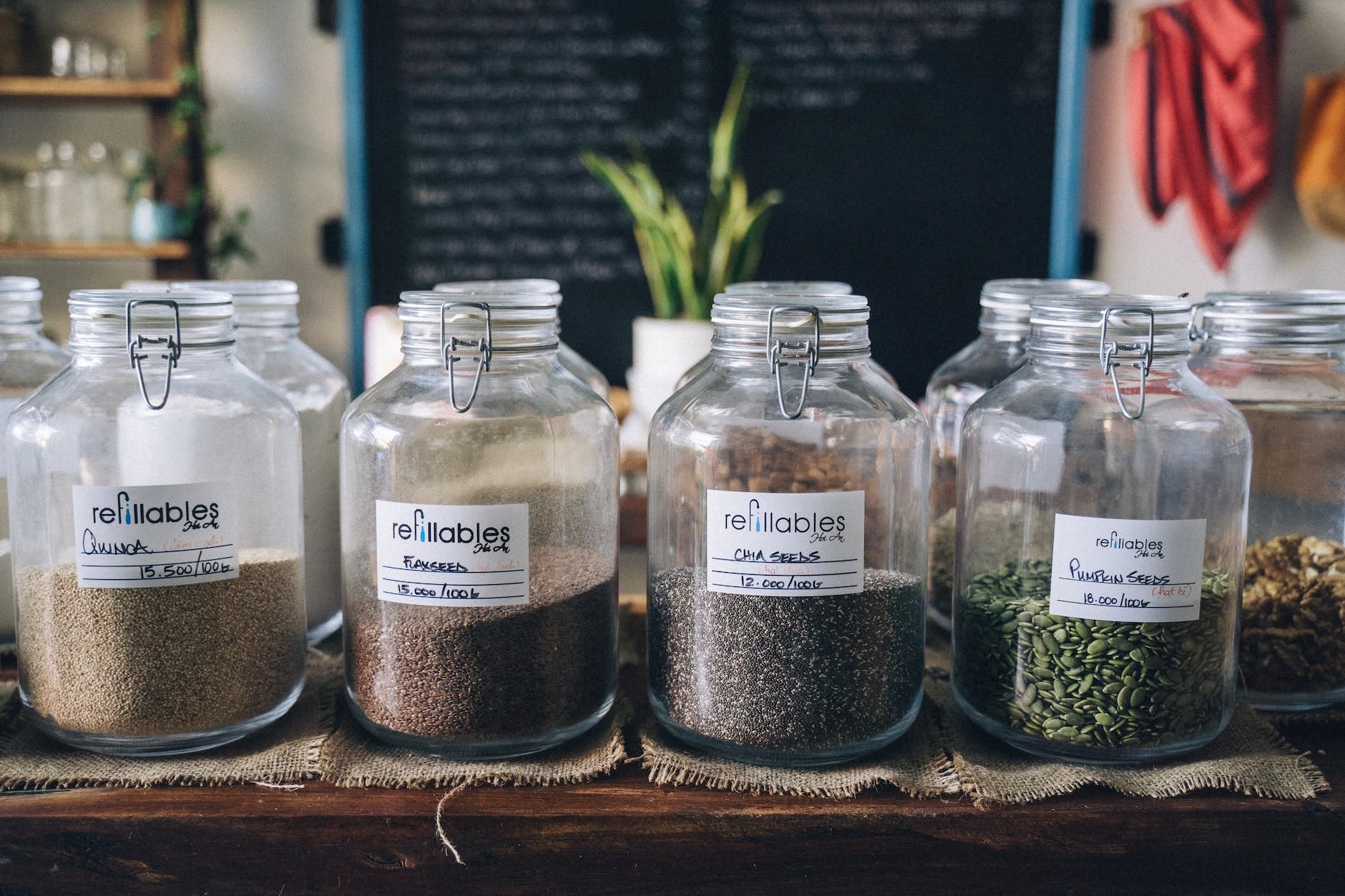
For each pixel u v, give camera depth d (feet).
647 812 1.98
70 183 6.90
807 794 2.04
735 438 2.05
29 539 2.14
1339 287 6.90
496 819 1.98
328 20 7.39
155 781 2.05
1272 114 6.37
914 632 2.19
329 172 7.67
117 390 2.10
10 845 1.95
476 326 2.04
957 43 7.39
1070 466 2.09
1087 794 2.05
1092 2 7.39
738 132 7.49
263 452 2.23
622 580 3.44
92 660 2.06
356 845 1.98
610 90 7.44
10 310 2.56
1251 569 2.38
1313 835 2.00
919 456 2.20
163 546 2.05
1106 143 7.60
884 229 7.62
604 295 7.63
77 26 7.31
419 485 2.04
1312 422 2.38
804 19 7.38
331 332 7.82
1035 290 2.79
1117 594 2.03
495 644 2.05
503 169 7.51
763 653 2.05
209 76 7.53
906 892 2.02
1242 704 2.40
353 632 2.17
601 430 2.22
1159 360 2.06
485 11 7.33
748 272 7.39
